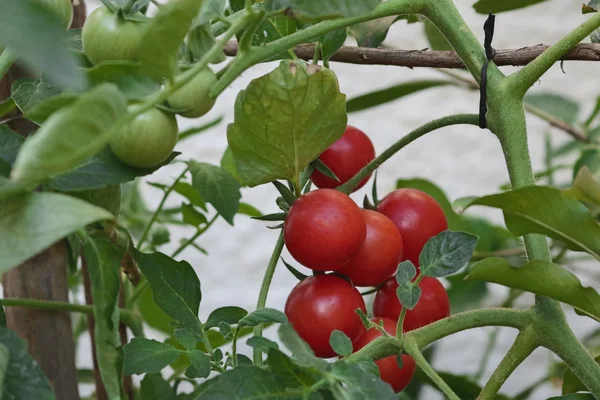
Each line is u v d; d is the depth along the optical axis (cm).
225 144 125
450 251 53
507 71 115
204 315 128
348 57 61
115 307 48
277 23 60
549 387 125
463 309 77
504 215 53
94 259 48
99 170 51
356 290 58
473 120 57
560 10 126
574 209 52
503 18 127
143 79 49
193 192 68
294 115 54
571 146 88
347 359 51
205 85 51
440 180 132
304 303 56
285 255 128
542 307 55
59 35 41
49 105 48
